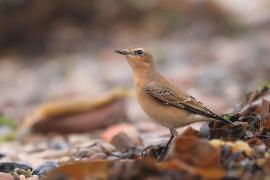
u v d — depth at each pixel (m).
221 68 20.33
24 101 19.14
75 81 21.11
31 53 25.44
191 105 9.70
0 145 13.32
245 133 8.84
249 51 22.47
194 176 7.18
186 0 27.05
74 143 13.08
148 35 25.92
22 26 25.52
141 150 10.32
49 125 14.30
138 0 26.69
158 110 9.93
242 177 7.30
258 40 24.14
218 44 24.45
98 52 24.83
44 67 23.67
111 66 22.80
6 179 8.85
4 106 18.59
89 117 14.31
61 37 25.62
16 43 25.70
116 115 14.45
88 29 26.19
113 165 7.62
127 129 12.87
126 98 15.88
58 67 23.31
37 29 25.62
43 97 19.47
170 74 20.28
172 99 9.81
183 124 9.86
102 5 26.36
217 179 7.25
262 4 28.05
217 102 16.19
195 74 19.94
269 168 7.39
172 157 7.48
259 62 20.64
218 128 9.11
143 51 10.30
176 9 26.86
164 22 26.53
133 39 25.44
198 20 26.75
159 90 9.89
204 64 21.59
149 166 7.27
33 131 14.39
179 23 26.52
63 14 26.02
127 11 26.50
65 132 14.30
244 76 19.44
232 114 9.70
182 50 23.58
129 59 10.40
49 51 25.45
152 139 10.77
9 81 22.19
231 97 16.83
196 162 7.44
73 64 23.45
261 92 10.33
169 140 9.90
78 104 14.33
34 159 11.52
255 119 9.22
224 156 7.63
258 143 8.16
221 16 26.81
